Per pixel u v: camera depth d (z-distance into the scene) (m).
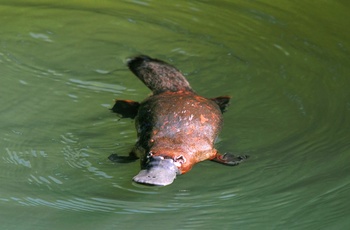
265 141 18.94
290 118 20.11
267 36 24.48
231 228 15.36
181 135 17.30
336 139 19.11
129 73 22.00
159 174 16.23
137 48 23.48
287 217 15.77
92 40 23.69
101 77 21.70
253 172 17.52
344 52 23.62
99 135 18.95
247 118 20.03
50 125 19.23
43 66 21.98
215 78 22.12
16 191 16.41
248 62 23.05
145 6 26.06
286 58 23.27
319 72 22.53
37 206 15.88
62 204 16.03
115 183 17.02
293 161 18.02
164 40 24.08
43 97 20.44
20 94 20.45
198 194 16.64
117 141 18.77
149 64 22.39
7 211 15.59
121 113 19.66
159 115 17.81
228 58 23.22
